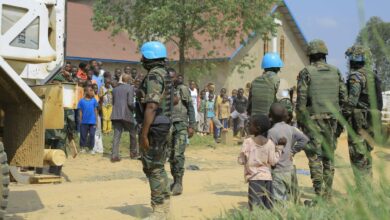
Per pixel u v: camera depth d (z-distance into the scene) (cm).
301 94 647
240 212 473
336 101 646
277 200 447
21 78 506
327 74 644
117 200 735
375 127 188
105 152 1402
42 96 505
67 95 545
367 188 227
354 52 665
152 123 532
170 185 778
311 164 621
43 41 525
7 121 507
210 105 1945
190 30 2066
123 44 3066
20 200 716
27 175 531
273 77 658
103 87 1550
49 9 566
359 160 589
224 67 2886
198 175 1010
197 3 1975
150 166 540
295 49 3547
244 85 3000
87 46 2895
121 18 2169
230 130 1820
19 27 506
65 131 773
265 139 543
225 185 889
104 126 1563
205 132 1941
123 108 1254
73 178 1011
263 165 534
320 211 389
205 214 600
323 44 661
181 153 768
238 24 2036
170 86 549
